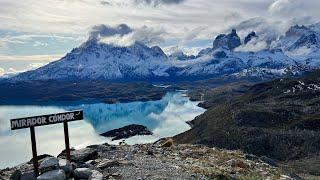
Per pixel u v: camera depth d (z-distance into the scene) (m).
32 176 23.48
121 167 27.08
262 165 34.66
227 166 31.17
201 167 28.75
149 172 26.06
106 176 24.59
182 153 35.09
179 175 25.81
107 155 31.17
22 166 29.67
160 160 30.52
